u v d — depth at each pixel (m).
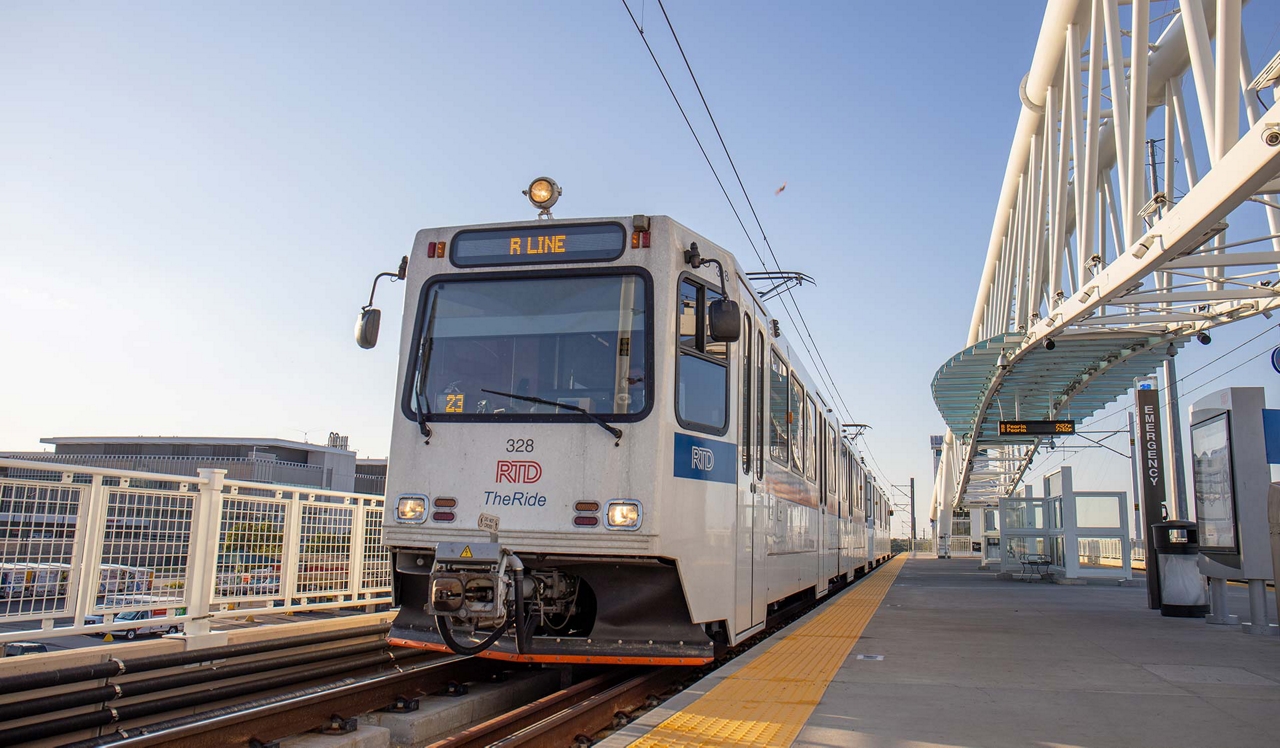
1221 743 4.92
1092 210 14.71
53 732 5.72
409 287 7.49
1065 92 16.56
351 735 5.94
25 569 6.33
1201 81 10.70
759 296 9.09
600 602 6.86
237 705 6.50
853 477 19.91
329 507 9.94
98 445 51.28
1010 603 15.05
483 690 7.40
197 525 7.83
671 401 6.78
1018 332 19.78
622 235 7.12
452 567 6.50
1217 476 11.20
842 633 9.98
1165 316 16.31
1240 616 12.16
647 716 5.40
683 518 6.78
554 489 6.64
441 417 7.01
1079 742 4.93
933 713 5.63
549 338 7.02
